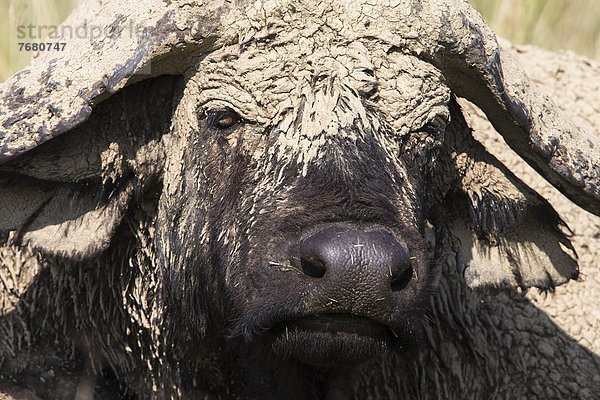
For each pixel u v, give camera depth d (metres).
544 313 25.58
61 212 20.16
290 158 18.19
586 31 35.91
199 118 19.28
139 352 21.91
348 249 16.78
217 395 21.95
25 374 22.14
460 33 19.52
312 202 17.61
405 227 17.77
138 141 19.97
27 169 19.58
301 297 17.30
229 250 18.78
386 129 18.77
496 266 22.03
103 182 20.02
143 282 21.16
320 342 17.70
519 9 35.00
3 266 22.48
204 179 19.30
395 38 19.11
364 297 16.86
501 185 21.61
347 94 18.47
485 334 24.95
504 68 20.08
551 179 20.83
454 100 20.70
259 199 18.27
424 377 24.42
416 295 17.84
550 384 25.17
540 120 20.08
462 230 22.02
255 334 18.38
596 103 28.58
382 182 17.94
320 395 21.38
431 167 19.81
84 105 18.64
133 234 20.91
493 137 26.31
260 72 18.66
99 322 21.84
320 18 18.83
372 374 23.94
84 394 22.03
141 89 19.80
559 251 22.25
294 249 17.48
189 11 18.88
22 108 18.75
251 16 18.78
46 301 22.11
